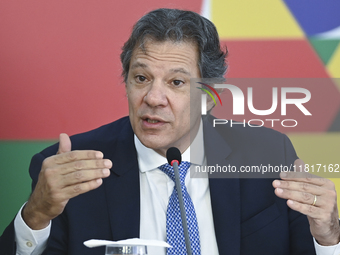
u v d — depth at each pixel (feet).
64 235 21.13
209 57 20.99
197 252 20.15
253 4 33.22
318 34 33.06
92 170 17.01
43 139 32.96
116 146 23.02
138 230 20.80
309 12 33.06
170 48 19.81
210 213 21.76
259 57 33.17
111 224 20.80
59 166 17.11
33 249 18.86
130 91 20.42
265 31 33.22
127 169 22.00
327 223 17.76
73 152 17.35
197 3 33.12
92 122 33.14
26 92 32.89
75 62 33.12
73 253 20.40
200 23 20.66
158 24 19.81
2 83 32.71
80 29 33.09
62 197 17.01
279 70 33.01
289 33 33.12
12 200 32.73
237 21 33.24
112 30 33.06
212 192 21.71
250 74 32.73
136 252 13.53
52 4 32.89
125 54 21.53
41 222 18.26
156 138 20.10
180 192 16.44
